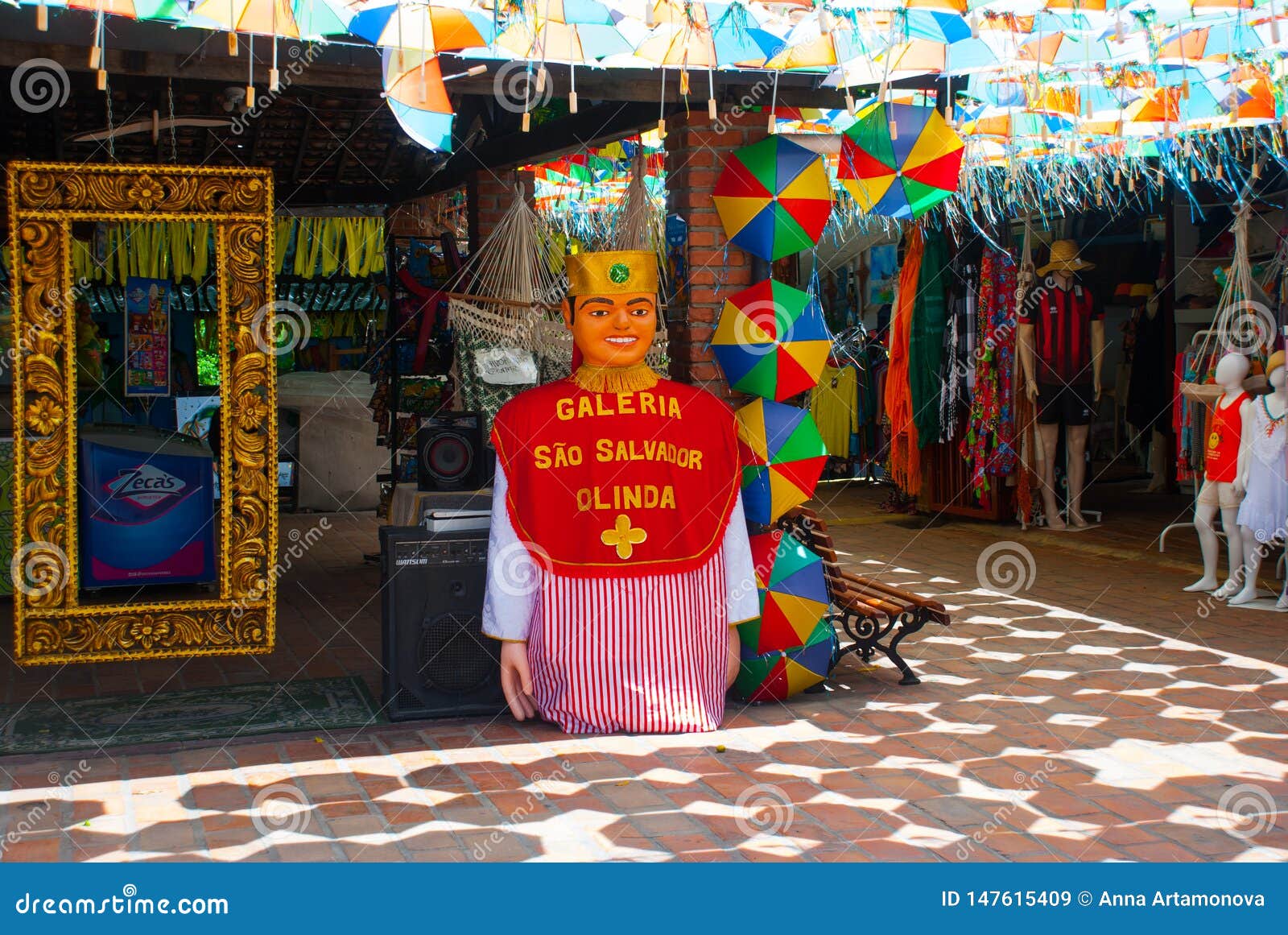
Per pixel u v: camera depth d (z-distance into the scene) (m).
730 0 5.13
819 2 5.20
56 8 4.65
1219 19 5.87
